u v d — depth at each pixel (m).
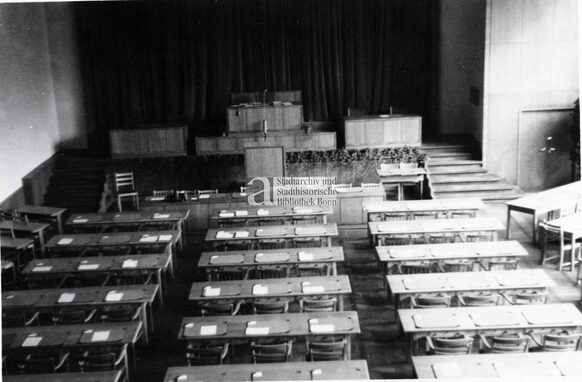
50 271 13.40
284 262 13.23
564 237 15.06
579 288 14.09
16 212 18.36
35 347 10.41
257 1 22.95
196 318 10.94
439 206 16.53
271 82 23.67
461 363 9.27
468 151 21.62
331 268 14.13
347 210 18.08
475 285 11.82
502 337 10.37
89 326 11.00
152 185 21.89
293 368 9.48
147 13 22.98
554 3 19.64
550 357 9.38
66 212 20.55
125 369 10.85
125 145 21.91
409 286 11.86
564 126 20.42
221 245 15.30
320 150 21.52
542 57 20.05
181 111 23.95
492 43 20.11
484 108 20.58
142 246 15.35
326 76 23.62
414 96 23.52
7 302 12.03
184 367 9.60
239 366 9.59
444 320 10.52
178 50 23.33
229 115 21.77
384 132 21.53
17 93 20.33
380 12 22.80
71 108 23.58
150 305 12.95
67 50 23.09
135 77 23.50
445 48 22.86
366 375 9.25
